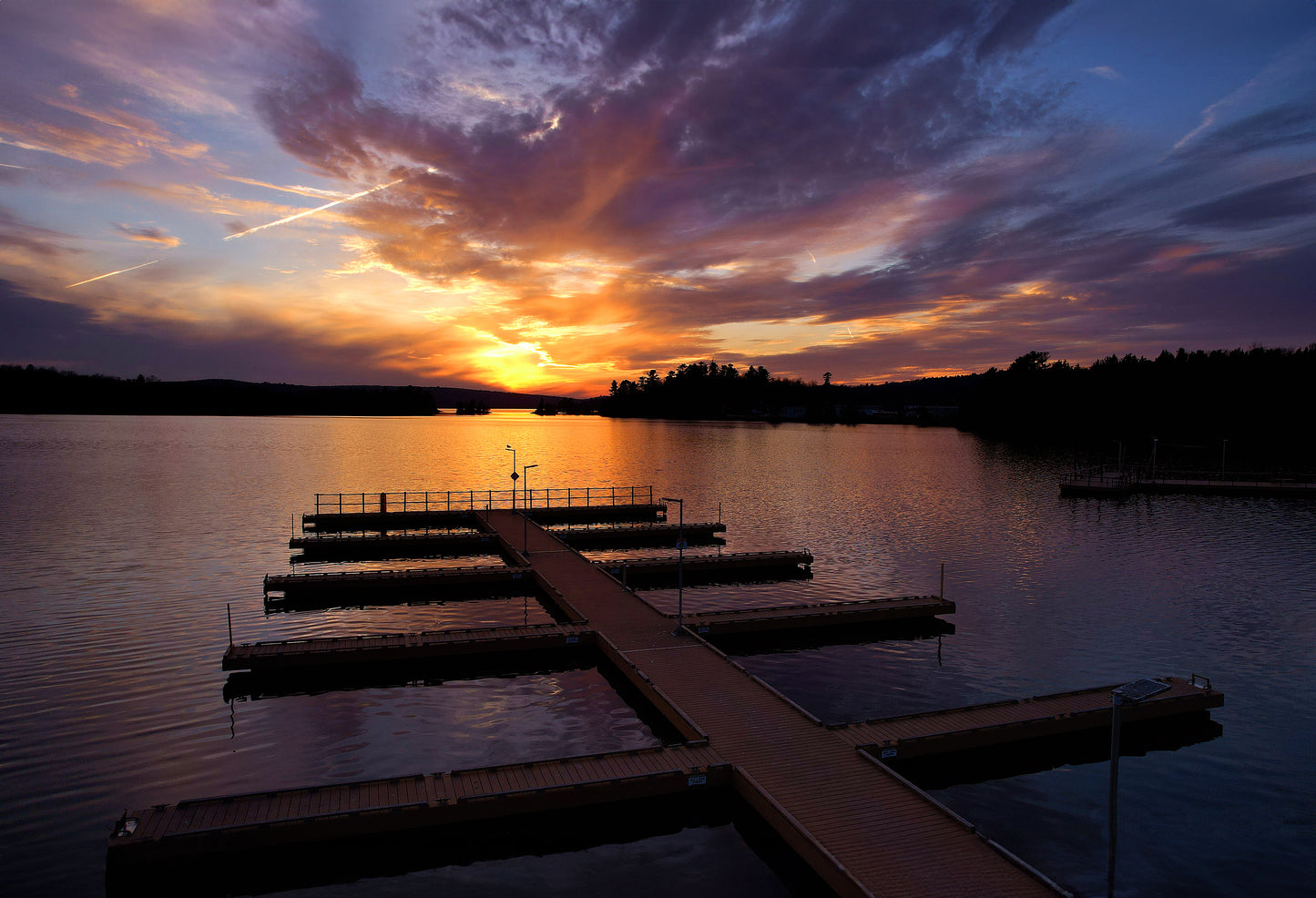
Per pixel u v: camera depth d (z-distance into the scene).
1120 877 15.32
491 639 27.38
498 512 60.69
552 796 16.64
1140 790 18.89
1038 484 84.50
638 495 74.31
